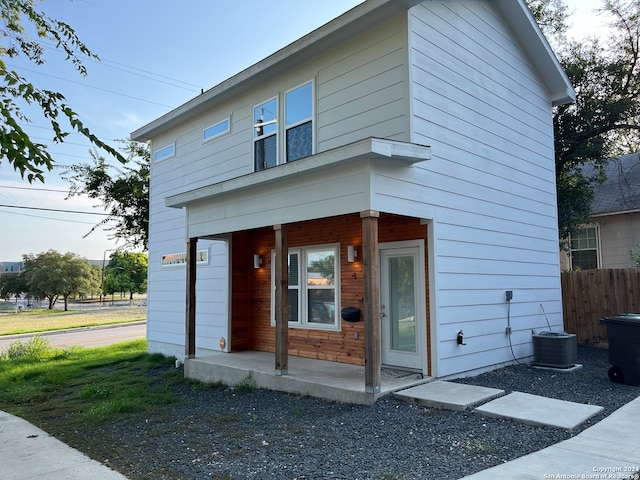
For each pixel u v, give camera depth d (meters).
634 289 9.62
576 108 12.80
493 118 8.25
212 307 10.23
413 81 6.52
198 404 6.73
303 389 6.49
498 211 8.14
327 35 7.24
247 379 7.49
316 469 3.85
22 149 3.19
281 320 6.96
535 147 9.52
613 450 3.88
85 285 54.75
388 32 6.79
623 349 6.47
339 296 8.16
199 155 10.82
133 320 31.45
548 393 5.95
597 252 14.11
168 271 11.70
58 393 8.26
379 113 6.80
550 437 4.31
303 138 8.10
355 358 7.79
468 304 7.22
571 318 10.48
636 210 13.06
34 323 31.11
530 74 9.60
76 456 4.61
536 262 9.12
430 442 4.31
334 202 6.14
